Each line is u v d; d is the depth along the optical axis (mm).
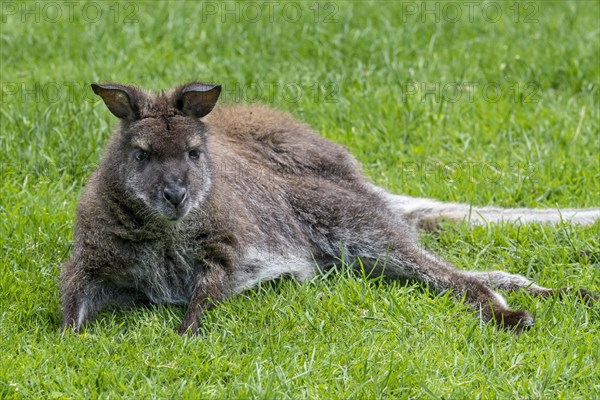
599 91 16656
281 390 8906
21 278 11242
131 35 18125
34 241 12016
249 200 11711
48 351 9477
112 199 10539
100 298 10859
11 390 8867
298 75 16891
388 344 9797
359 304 10664
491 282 11430
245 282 11117
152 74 16844
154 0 19469
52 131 14539
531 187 14000
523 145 15148
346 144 15055
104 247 10547
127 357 9477
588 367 9312
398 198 13359
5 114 14789
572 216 12727
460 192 13938
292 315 10328
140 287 11031
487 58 17594
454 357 9500
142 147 10328
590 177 14070
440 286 11258
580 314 10359
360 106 15898
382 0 19438
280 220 11922
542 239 12352
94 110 14875
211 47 17938
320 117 15789
